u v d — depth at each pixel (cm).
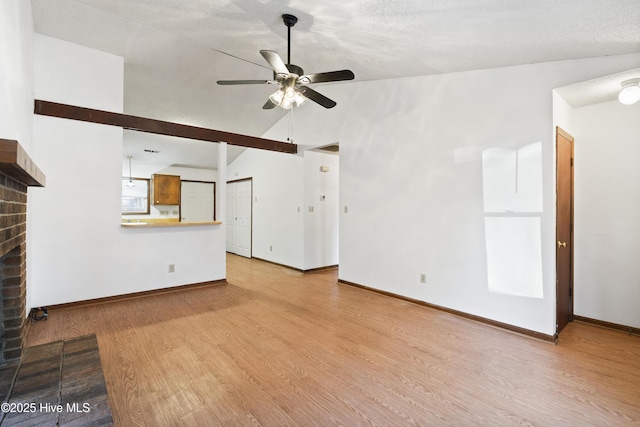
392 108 412
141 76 427
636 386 214
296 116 567
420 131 382
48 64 335
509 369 235
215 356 250
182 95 482
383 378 221
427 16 223
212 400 195
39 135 331
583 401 198
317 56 343
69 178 350
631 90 258
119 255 385
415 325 318
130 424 173
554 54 264
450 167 353
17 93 234
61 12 309
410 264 393
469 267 337
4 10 192
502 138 312
